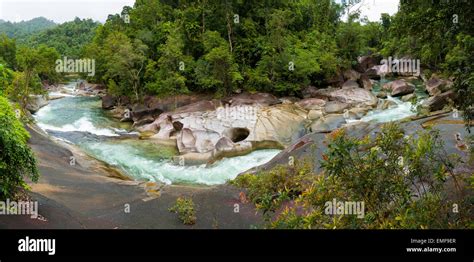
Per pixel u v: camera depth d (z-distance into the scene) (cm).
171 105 2695
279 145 1914
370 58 4403
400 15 800
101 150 1855
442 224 411
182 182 1467
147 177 1515
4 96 939
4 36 5425
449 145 1004
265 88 2970
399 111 2414
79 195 1020
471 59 574
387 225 405
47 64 3578
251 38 3244
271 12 3403
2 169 662
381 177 407
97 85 4362
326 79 3456
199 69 2850
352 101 2611
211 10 3269
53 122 2516
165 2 3991
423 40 791
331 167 405
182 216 867
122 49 2842
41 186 1029
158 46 3188
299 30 4112
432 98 2225
